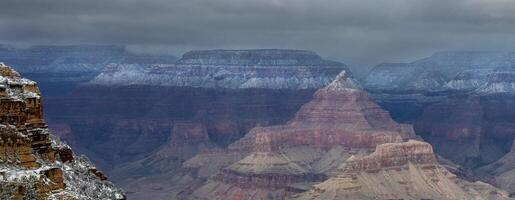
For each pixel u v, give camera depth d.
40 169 94.50
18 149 94.50
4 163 92.81
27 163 94.62
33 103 104.56
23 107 101.06
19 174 91.81
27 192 91.00
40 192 92.12
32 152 97.56
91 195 107.19
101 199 109.75
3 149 93.44
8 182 90.56
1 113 98.62
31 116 104.44
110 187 118.25
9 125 95.19
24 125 100.88
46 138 105.56
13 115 99.50
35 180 92.38
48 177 95.50
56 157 112.00
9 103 99.38
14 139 94.50
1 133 93.88
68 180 104.00
